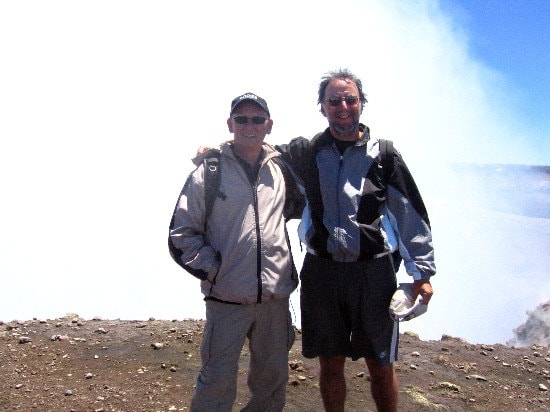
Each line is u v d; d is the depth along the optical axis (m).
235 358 4.11
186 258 4.00
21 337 6.72
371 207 4.17
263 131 4.14
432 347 7.30
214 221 4.08
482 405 5.65
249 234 4.05
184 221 4.05
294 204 4.54
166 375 5.77
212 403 4.10
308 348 4.49
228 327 4.08
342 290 4.29
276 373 4.29
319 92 4.37
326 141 4.30
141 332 7.06
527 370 6.70
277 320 4.23
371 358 4.37
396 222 4.25
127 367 5.96
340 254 4.23
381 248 4.20
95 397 5.21
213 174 4.07
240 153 4.20
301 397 5.47
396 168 4.21
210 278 4.02
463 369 6.53
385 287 4.30
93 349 6.45
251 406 4.39
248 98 4.09
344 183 4.19
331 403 4.59
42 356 6.22
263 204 4.12
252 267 4.04
